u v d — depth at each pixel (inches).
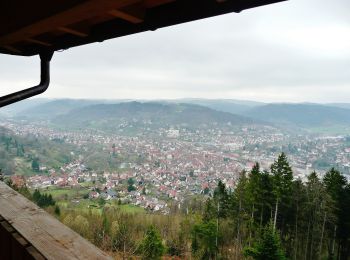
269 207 1224.8
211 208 1337.4
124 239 624.1
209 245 1175.0
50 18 44.7
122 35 61.7
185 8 46.3
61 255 35.5
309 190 1186.6
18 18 50.9
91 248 37.3
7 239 42.2
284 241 1179.3
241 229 1263.5
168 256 1141.7
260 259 884.0
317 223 1146.0
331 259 1080.2
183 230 1347.2
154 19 51.0
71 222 1089.4
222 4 40.8
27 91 93.5
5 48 97.3
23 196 55.0
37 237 39.5
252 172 1266.0
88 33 65.2
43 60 94.3
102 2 38.0
